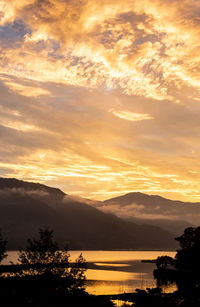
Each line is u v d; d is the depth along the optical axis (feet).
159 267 417.49
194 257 395.75
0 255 127.54
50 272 118.93
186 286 276.00
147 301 188.96
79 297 122.42
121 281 327.67
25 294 115.14
